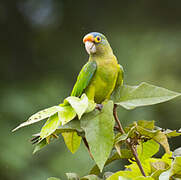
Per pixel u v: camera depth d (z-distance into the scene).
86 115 2.73
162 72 14.62
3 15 16.11
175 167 2.54
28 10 16.83
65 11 17.09
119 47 15.91
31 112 12.59
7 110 12.03
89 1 16.94
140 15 16.81
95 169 3.11
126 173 2.80
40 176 11.04
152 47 15.55
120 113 12.20
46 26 16.88
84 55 16.23
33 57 16.02
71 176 2.86
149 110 12.63
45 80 15.20
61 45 16.50
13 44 15.98
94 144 2.56
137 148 3.05
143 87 2.98
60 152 11.68
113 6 16.83
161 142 2.79
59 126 2.75
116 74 4.41
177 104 12.92
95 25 16.80
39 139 2.93
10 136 11.41
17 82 14.74
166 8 16.53
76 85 4.43
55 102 14.00
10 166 10.70
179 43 15.63
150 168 3.03
